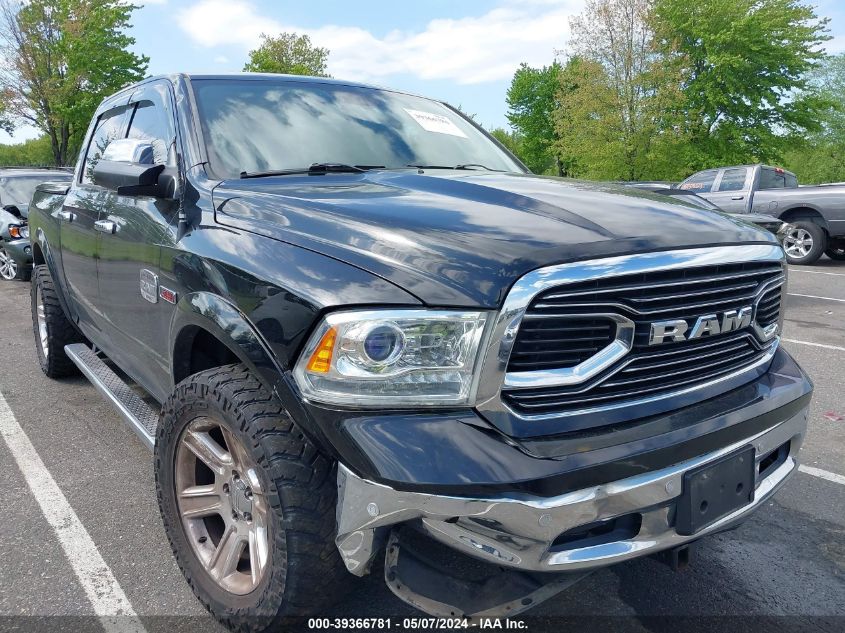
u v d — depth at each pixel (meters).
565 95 29.39
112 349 3.62
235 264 2.16
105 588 2.58
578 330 1.82
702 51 29.55
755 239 2.21
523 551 1.75
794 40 28.38
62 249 4.15
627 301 1.88
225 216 2.43
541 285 1.74
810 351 6.29
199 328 2.36
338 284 1.88
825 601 2.58
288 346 1.90
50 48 29.91
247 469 2.11
